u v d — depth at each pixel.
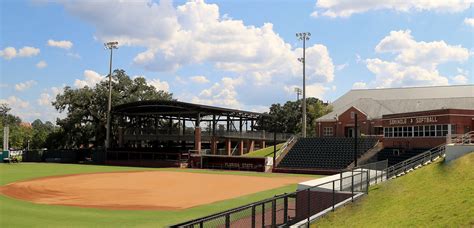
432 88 86.62
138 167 70.88
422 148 49.16
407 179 25.16
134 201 31.22
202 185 42.91
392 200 20.80
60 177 49.72
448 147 26.45
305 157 63.56
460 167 23.00
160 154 75.88
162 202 30.91
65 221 22.41
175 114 86.00
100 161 80.44
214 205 29.41
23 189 36.84
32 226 20.78
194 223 10.98
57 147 99.62
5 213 24.41
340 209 20.38
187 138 77.62
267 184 44.09
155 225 21.66
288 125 141.00
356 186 24.55
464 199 16.92
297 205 19.50
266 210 22.16
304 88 78.00
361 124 75.88
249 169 64.88
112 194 35.03
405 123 53.38
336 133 79.38
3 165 68.25
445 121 47.06
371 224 17.44
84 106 97.56
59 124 97.69
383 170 30.78
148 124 95.88
